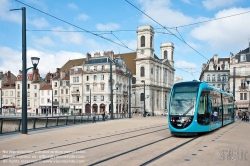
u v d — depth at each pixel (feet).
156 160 32.55
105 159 33.17
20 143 46.78
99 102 231.71
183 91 57.47
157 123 100.12
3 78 305.73
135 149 40.27
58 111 257.75
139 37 273.95
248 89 211.82
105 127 80.74
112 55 252.62
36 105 272.10
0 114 235.81
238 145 43.52
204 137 54.29
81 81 240.94
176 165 29.89
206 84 61.98
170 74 333.01
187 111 54.75
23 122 58.39
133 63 295.07
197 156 34.71
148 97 257.75
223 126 85.20
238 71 217.36
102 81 231.30
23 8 57.88
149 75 266.98
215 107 68.59
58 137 55.26
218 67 277.23
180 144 44.96
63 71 265.13
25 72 57.98
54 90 263.49
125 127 81.00
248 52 217.97
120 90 242.99
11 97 284.61
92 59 242.78
